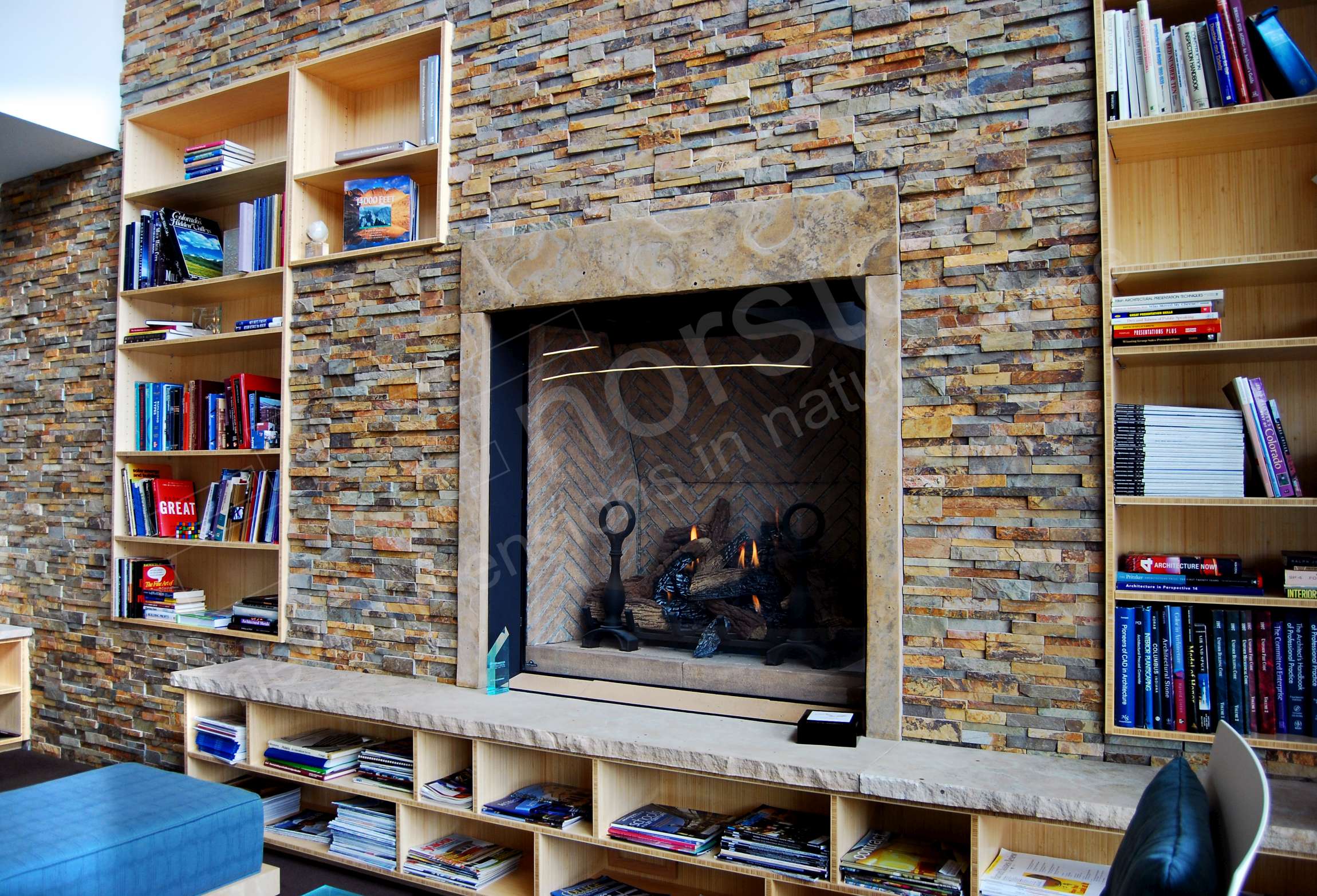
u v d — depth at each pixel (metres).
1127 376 2.40
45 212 4.29
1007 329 2.35
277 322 3.53
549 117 2.99
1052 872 2.16
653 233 2.74
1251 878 2.14
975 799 2.02
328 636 3.34
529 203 3.01
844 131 2.54
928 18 2.45
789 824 2.36
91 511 4.03
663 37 2.80
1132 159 2.40
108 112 4.01
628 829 2.42
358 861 2.85
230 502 3.68
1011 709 2.32
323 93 3.59
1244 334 2.31
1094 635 2.25
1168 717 2.17
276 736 3.18
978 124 2.40
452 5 3.21
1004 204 2.36
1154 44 2.21
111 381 4.00
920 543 2.42
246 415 3.63
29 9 3.71
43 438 4.22
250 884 2.40
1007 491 2.34
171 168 4.16
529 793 2.71
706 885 2.62
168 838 2.21
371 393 3.29
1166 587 2.21
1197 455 2.18
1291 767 2.07
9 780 3.70
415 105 3.54
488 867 2.67
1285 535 2.25
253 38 3.70
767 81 2.64
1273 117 2.11
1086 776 2.12
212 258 4.00
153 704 3.79
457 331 3.12
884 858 2.19
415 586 3.17
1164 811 1.17
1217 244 2.33
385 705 2.78
